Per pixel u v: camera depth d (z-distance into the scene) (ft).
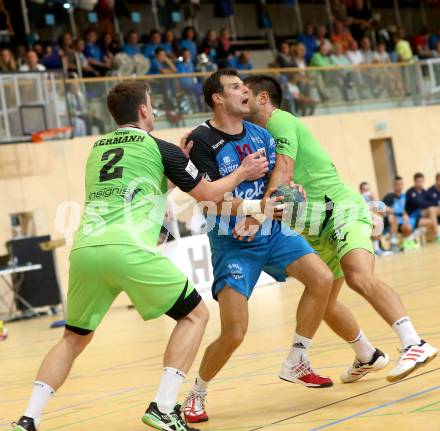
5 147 101.60
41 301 93.09
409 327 27.55
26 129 97.76
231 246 29.22
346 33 141.49
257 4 146.20
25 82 98.17
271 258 29.55
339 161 128.06
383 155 136.46
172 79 109.81
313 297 29.30
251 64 130.31
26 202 102.06
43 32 122.52
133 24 133.18
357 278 28.81
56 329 76.33
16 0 120.06
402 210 114.93
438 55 152.05
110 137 27.73
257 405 29.12
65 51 110.42
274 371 35.50
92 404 34.01
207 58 119.14
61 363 26.35
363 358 30.45
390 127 135.33
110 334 64.90
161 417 25.31
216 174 29.27
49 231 102.78
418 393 26.68
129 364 45.24
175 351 25.81
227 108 29.27
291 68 124.57
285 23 150.61
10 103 97.14
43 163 103.19
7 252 98.68
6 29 114.52
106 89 106.63
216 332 54.29
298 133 31.81
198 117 111.55
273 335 47.26
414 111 139.54
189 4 138.10
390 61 145.48
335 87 129.08
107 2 126.31
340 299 62.39
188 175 27.25
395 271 79.92
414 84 140.26
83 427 29.14
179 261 87.71
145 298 25.99
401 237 115.34
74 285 26.48
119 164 26.86
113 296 26.86
